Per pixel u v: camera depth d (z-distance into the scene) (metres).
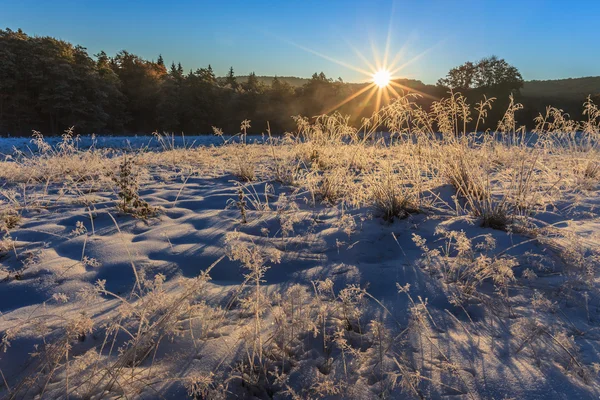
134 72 62.53
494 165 5.21
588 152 5.97
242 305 2.28
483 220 3.78
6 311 2.50
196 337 2.20
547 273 2.90
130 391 1.81
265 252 3.25
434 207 4.26
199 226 3.98
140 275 2.87
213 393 1.74
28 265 3.07
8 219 4.07
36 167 6.98
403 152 5.39
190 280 2.48
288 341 2.16
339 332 2.02
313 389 1.84
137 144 15.72
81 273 2.97
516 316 2.37
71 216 4.30
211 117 59.94
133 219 4.20
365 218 4.05
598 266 2.85
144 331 2.10
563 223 3.86
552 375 1.84
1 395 1.81
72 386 1.84
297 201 4.90
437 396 1.76
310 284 2.83
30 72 47.38
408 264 3.07
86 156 7.75
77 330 1.95
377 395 1.78
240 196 4.14
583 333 2.17
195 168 7.69
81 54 53.09
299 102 62.44
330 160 6.53
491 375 1.86
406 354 2.03
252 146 10.22
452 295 2.60
